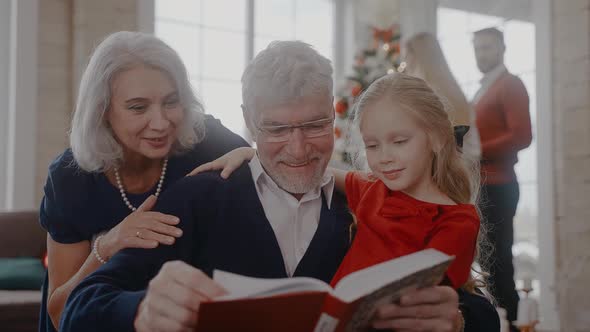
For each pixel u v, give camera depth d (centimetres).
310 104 158
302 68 157
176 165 200
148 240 158
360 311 125
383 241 160
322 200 175
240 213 167
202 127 203
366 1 690
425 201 163
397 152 162
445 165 166
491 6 571
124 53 183
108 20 535
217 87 636
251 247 165
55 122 531
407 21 650
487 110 416
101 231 196
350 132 184
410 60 392
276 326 117
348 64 706
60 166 197
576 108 495
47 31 529
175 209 165
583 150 489
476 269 187
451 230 154
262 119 160
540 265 515
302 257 166
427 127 162
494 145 402
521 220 543
